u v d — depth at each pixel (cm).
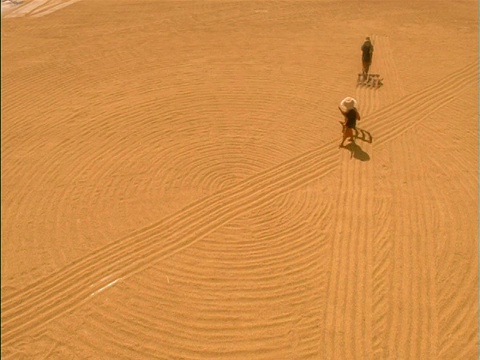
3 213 956
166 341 732
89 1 2041
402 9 1819
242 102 1266
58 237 903
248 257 848
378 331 725
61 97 1331
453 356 688
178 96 1304
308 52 1508
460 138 1085
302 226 898
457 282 779
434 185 961
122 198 980
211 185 1003
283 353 710
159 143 1130
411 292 771
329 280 800
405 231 870
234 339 731
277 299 779
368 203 930
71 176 1041
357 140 1097
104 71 1457
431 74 1348
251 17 1791
